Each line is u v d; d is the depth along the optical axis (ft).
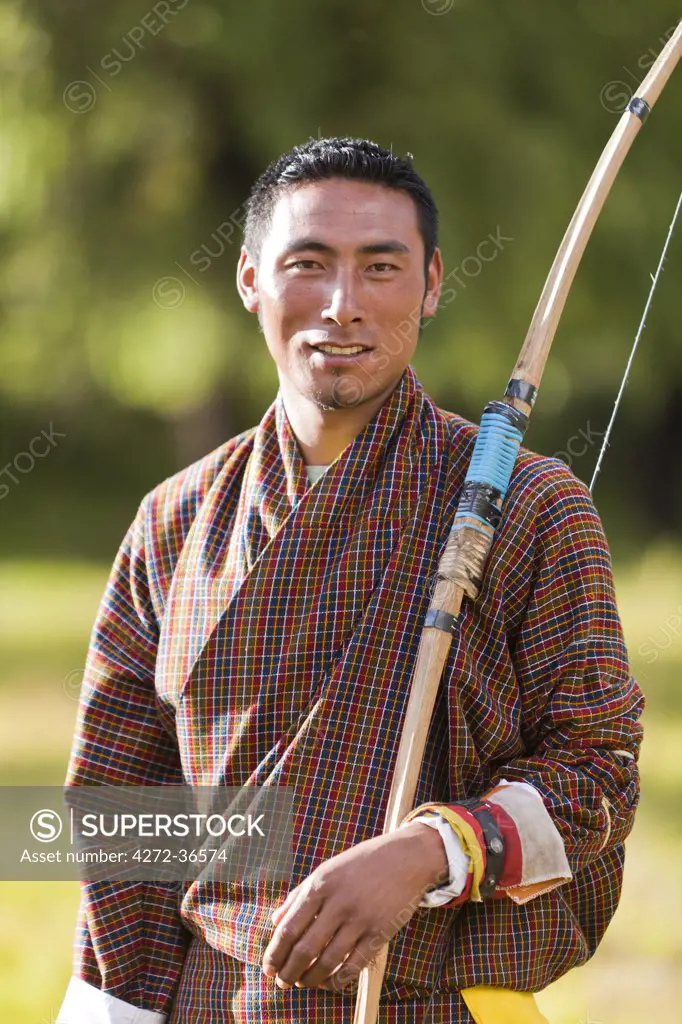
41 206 76.48
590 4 72.79
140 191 75.31
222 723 12.46
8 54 74.79
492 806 11.51
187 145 73.05
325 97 69.46
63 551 104.58
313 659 12.21
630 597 73.46
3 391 119.24
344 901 10.91
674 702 49.44
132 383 88.02
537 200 68.13
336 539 12.45
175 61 71.92
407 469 12.61
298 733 12.07
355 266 12.68
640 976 26.21
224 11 70.18
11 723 49.24
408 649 12.17
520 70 71.77
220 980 12.25
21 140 75.10
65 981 26.08
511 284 69.21
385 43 69.56
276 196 13.07
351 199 12.71
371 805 11.91
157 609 13.60
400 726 12.04
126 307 76.64
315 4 69.31
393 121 67.92
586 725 11.94
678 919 28.81
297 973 11.09
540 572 12.26
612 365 91.86
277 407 13.46
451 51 69.62
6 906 30.50
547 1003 25.41
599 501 115.44
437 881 11.16
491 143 67.87
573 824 11.70
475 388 77.10
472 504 12.12
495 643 12.31
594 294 76.38
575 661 12.07
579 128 71.82
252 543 12.88
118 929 13.12
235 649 12.44
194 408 92.22
